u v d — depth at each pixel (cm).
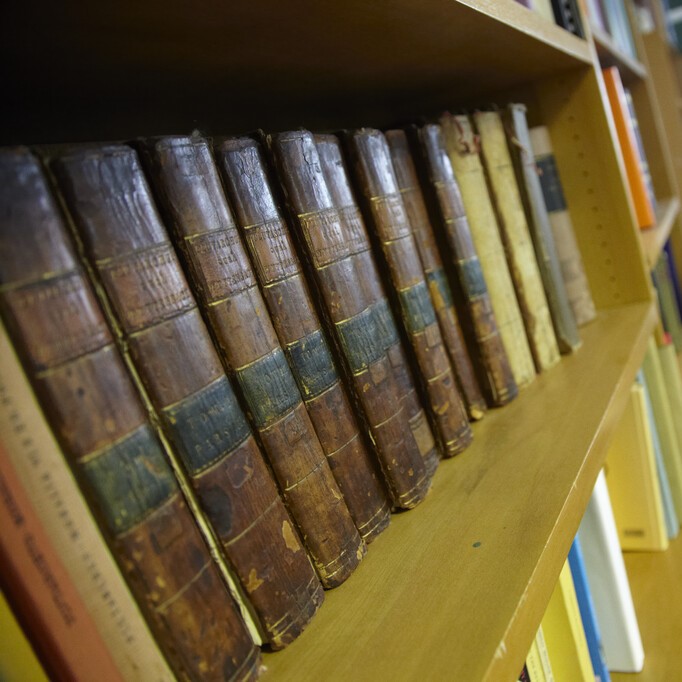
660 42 220
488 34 66
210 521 39
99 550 33
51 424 31
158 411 36
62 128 58
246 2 42
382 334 56
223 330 41
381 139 60
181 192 40
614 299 109
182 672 36
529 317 82
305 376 48
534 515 52
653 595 96
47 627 31
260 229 45
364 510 52
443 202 68
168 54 49
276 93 72
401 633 42
